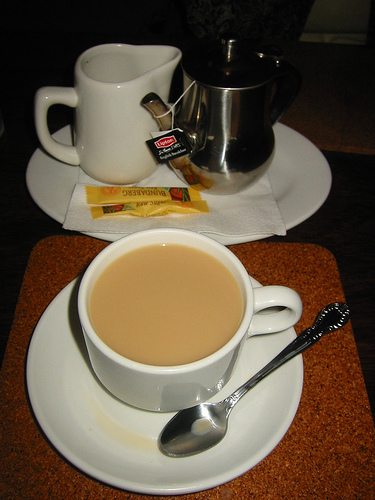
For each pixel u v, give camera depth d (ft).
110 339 1.28
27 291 1.82
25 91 2.82
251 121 2.09
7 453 1.37
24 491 1.31
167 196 2.17
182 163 2.21
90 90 1.99
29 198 2.24
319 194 2.24
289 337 1.55
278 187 2.37
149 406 1.31
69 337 1.51
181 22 5.64
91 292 1.35
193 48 2.18
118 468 1.23
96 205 2.10
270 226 2.04
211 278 1.42
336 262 2.03
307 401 1.56
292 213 2.14
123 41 3.22
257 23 4.15
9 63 3.02
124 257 1.46
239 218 2.11
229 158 2.13
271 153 2.25
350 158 2.53
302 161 2.43
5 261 1.96
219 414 1.36
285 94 2.29
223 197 2.26
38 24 5.71
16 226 2.11
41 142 2.20
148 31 5.61
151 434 1.34
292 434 1.47
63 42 3.21
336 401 1.56
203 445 1.30
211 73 1.97
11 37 3.24
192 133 2.13
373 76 3.16
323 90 3.01
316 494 1.34
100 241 2.05
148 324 1.31
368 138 2.66
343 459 1.42
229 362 1.23
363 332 1.79
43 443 1.39
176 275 1.42
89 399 1.40
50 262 1.94
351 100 2.94
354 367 1.66
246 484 1.35
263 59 2.07
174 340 1.28
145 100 1.98
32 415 1.45
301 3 4.13
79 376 1.44
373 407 1.58
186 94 2.10
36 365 1.40
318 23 4.88
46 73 2.95
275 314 1.42
